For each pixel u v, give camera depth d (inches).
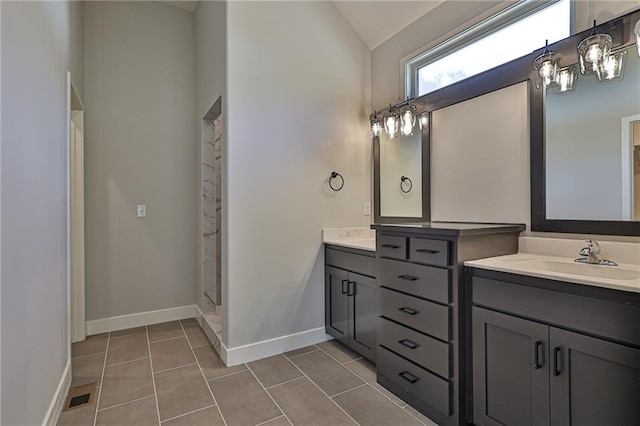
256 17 98.9
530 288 55.2
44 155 67.1
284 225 104.0
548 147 73.9
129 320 128.0
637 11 60.8
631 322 44.1
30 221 57.5
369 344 93.1
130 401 77.7
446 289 67.1
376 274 88.3
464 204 92.3
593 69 63.6
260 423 69.7
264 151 100.2
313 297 110.2
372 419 70.7
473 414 64.8
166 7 135.4
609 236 64.9
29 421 55.8
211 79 112.7
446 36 96.7
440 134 99.0
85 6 120.9
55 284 74.3
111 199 125.3
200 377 88.5
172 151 136.3
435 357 69.3
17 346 50.6
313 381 86.1
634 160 62.1
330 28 114.0
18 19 52.7
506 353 59.1
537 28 77.6
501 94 83.3
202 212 128.7
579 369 49.4
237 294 96.3
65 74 88.8
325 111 112.4
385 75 118.0
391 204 115.1
